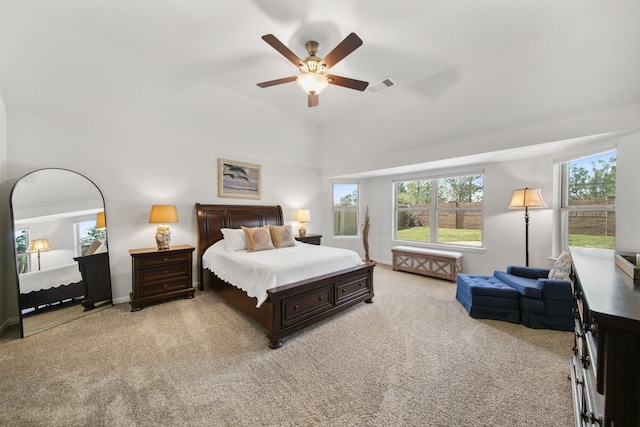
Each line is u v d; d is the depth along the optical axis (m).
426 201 4.93
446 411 1.43
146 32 2.19
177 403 1.49
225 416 1.39
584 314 1.07
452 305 3.03
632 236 2.27
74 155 2.84
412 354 1.99
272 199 4.86
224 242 3.70
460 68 2.67
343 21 2.04
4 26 1.98
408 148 3.97
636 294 0.89
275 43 1.85
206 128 3.65
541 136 2.68
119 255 3.16
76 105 2.72
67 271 2.65
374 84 3.04
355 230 5.83
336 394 1.56
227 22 2.07
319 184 5.68
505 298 2.56
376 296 3.36
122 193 3.19
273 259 2.78
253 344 2.15
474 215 4.30
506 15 1.96
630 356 0.68
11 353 2.01
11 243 2.41
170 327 2.45
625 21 1.82
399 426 1.33
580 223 3.02
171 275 3.13
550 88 2.38
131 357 1.95
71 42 2.24
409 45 2.34
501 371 1.78
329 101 3.60
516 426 1.33
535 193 3.16
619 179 2.36
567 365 1.84
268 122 4.05
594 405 0.96
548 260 3.35
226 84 3.12
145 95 2.92
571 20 1.97
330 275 2.61
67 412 1.42
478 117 2.98
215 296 3.37
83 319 2.64
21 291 2.31
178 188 3.67
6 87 2.34
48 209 2.57
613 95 2.19
